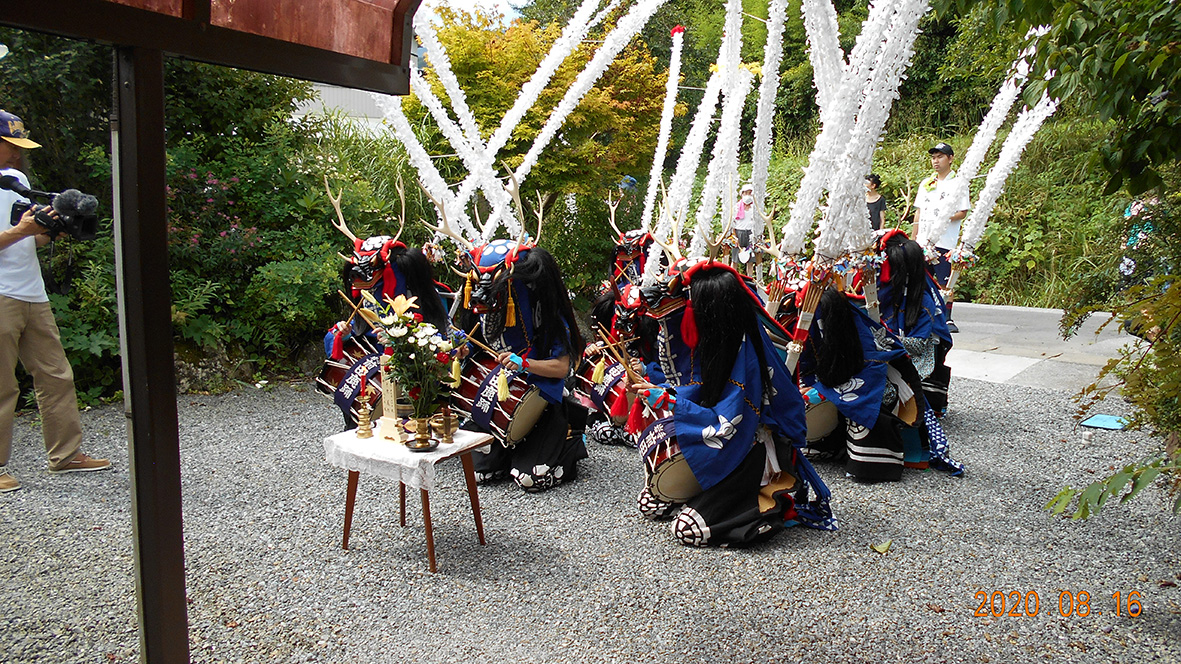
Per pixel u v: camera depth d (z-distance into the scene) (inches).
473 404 167.5
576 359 173.9
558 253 362.0
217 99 268.4
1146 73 101.6
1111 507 158.9
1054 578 128.6
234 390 249.4
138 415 68.5
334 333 180.9
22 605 118.6
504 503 163.5
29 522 144.1
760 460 144.2
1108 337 340.2
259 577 128.6
